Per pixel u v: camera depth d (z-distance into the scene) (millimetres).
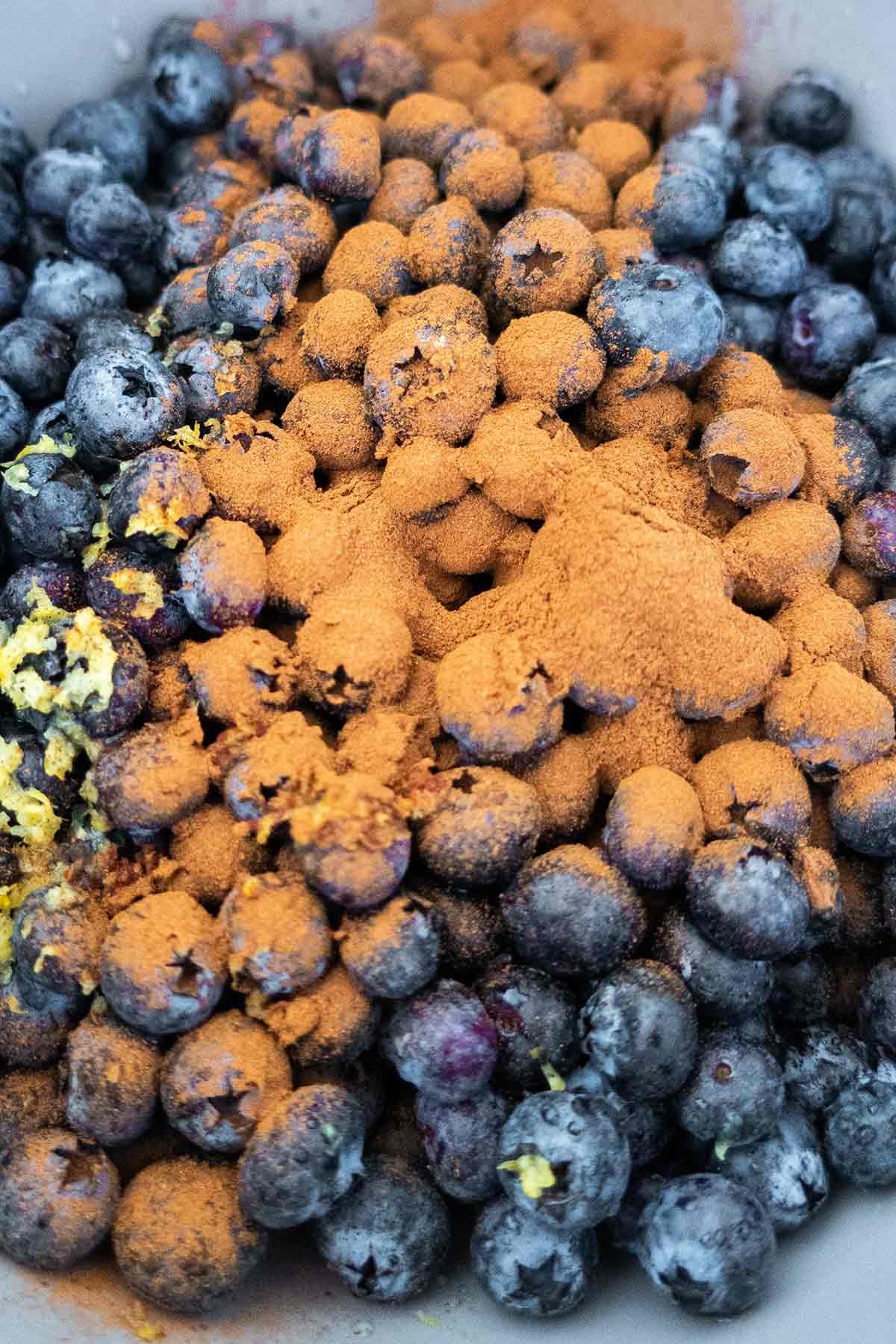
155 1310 225
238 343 258
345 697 235
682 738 240
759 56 315
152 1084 227
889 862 243
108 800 232
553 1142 219
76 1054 227
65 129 301
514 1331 225
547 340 247
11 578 256
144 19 312
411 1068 224
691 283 251
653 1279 224
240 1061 222
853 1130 234
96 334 269
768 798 233
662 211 274
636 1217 231
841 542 256
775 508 249
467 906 231
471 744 231
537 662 234
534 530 248
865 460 256
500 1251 224
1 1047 235
